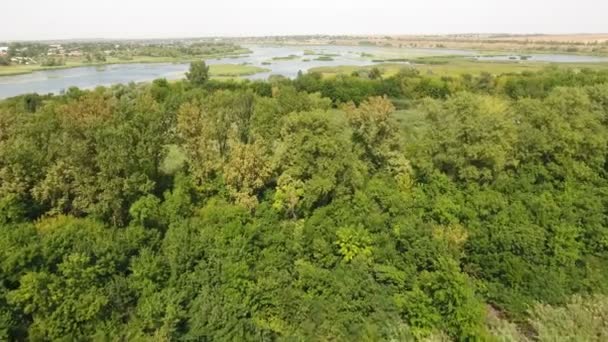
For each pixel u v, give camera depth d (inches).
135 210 1409.9
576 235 1446.9
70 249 1196.5
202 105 2274.9
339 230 1353.3
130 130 1615.4
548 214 1501.0
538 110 1968.5
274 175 1739.7
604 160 1891.0
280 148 1769.2
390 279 1261.1
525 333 1229.1
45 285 1057.5
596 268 1448.1
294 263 1305.4
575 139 1804.9
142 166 1573.6
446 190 1643.7
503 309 1311.5
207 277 1176.8
